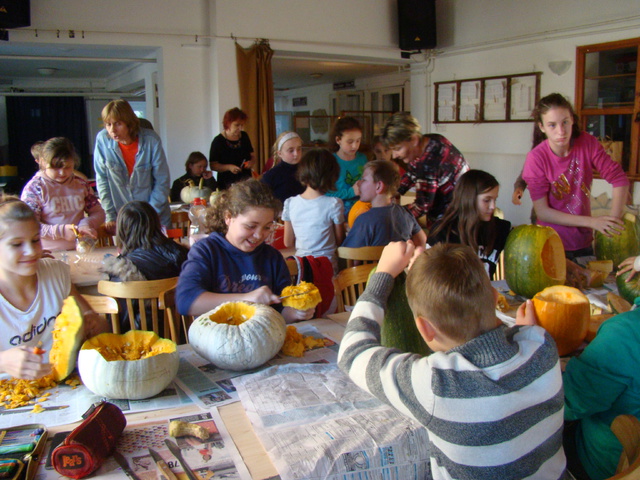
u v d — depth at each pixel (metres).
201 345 1.51
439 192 3.58
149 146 3.96
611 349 1.33
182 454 1.12
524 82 6.48
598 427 1.40
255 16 6.50
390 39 7.44
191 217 3.79
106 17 5.96
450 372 1.04
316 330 1.82
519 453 1.04
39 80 11.77
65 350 1.44
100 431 1.11
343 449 1.12
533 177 2.80
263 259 2.06
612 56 5.62
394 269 1.38
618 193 2.78
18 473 1.04
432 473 1.12
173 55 6.35
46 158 3.18
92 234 2.99
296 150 4.02
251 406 1.29
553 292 1.72
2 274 1.67
